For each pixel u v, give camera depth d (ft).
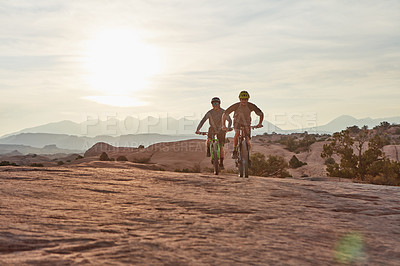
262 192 18.70
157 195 16.06
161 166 174.91
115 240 8.56
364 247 9.66
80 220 10.45
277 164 128.67
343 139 127.44
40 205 12.06
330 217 13.38
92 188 16.79
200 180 22.17
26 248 7.48
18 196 13.39
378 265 8.23
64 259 6.88
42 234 8.58
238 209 13.73
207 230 10.23
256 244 9.07
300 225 11.69
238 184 21.27
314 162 240.53
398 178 115.44
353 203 16.71
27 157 490.08
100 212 11.81
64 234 8.75
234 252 8.21
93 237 8.65
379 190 21.30
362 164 120.78
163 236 9.28
